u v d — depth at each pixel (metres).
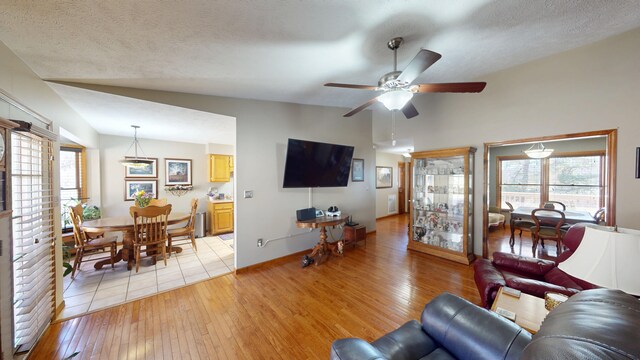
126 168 4.71
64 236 3.83
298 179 3.71
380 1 1.56
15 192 1.69
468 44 2.34
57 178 2.30
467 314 1.27
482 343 1.12
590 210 4.89
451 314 1.31
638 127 2.38
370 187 5.12
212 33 1.74
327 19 1.70
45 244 2.05
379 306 2.41
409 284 2.88
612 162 2.51
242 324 2.13
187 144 5.42
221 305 2.45
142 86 2.59
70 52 1.82
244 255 3.31
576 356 0.49
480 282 2.06
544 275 2.16
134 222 3.24
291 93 3.28
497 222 5.29
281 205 3.71
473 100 3.57
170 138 4.99
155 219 3.53
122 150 4.68
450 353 1.24
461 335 1.21
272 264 3.57
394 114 4.65
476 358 1.11
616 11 1.94
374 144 5.22
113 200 4.58
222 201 5.44
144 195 4.15
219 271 3.32
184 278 3.09
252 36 1.83
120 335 1.99
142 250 3.91
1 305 1.43
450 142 3.84
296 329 2.06
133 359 1.74
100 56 1.91
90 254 3.90
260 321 2.18
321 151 3.89
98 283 2.95
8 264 1.50
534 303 1.54
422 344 1.29
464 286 2.81
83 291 2.74
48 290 2.10
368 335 1.98
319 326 2.10
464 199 3.50
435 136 4.03
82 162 4.24
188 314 2.29
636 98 2.38
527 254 4.00
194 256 3.96
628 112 2.42
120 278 3.09
